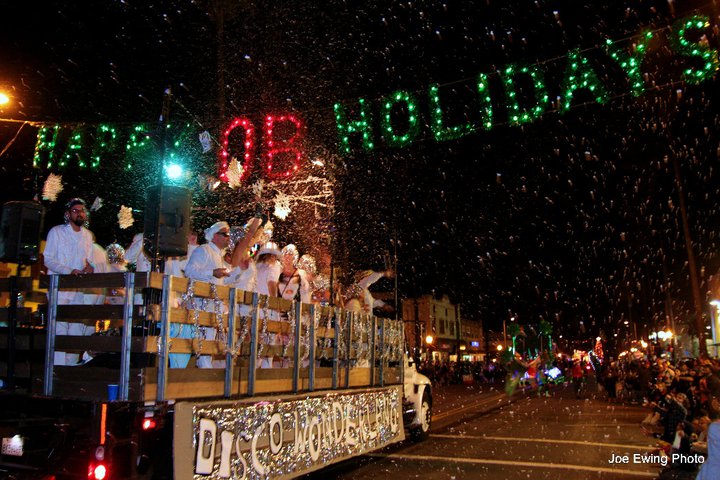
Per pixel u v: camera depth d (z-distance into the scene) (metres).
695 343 27.64
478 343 70.62
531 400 22.28
